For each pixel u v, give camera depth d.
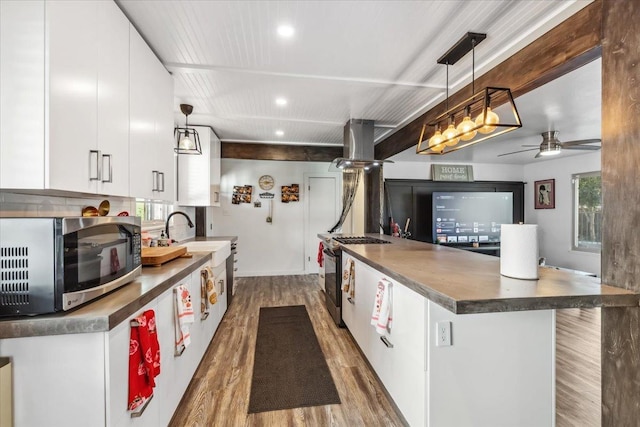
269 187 5.95
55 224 1.03
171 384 1.68
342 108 3.33
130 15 1.72
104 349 1.05
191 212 4.61
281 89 2.80
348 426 1.75
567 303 1.21
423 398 1.47
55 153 1.13
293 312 3.73
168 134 2.33
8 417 1.01
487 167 6.29
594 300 1.22
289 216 6.02
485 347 1.48
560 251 5.64
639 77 1.22
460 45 2.02
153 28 1.84
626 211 1.27
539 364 1.53
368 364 2.40
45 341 1.02
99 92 1.42
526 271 1.48
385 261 2.05
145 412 1.36
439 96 2.95
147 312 1.31
